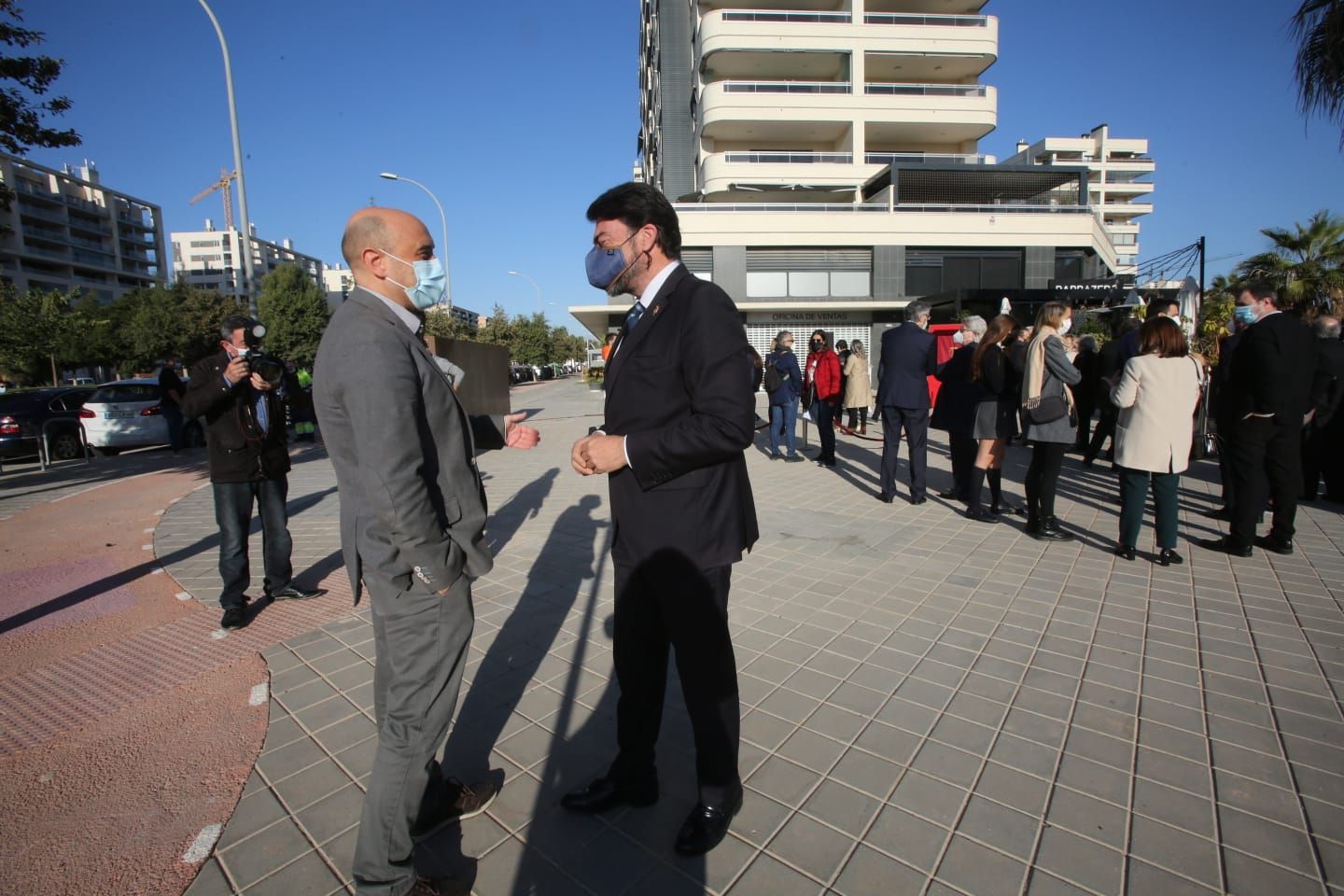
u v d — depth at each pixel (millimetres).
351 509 1815
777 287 27781
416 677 1803
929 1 31938
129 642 3768
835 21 30422
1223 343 5414
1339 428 6262
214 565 5234
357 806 2346
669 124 34969
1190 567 4609
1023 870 1973
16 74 7887
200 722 2908
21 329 31500
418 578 1772
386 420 1635
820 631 3656
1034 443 5289
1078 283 21016
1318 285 18094
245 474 3924
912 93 30609
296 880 2010
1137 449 4551
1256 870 1953
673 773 2486
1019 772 2422
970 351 6457
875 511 6430
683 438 1786
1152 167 79438
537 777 2473
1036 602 4023
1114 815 2191
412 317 1931
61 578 4973
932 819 2193
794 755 2543
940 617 3820
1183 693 2936
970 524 5914
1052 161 77562
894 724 2736
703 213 26906
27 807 2363
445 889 1882
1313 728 2646
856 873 1977
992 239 27516
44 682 3307
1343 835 2078
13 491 9102
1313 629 3549
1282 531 4832
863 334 27906
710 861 2037
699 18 32500
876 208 27375
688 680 2008
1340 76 7953
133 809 2350
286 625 3965
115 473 10562
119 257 94500
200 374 3822
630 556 2023
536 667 3320
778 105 29406
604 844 2127
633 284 2025
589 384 40656
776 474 8562
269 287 43406
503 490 7973
